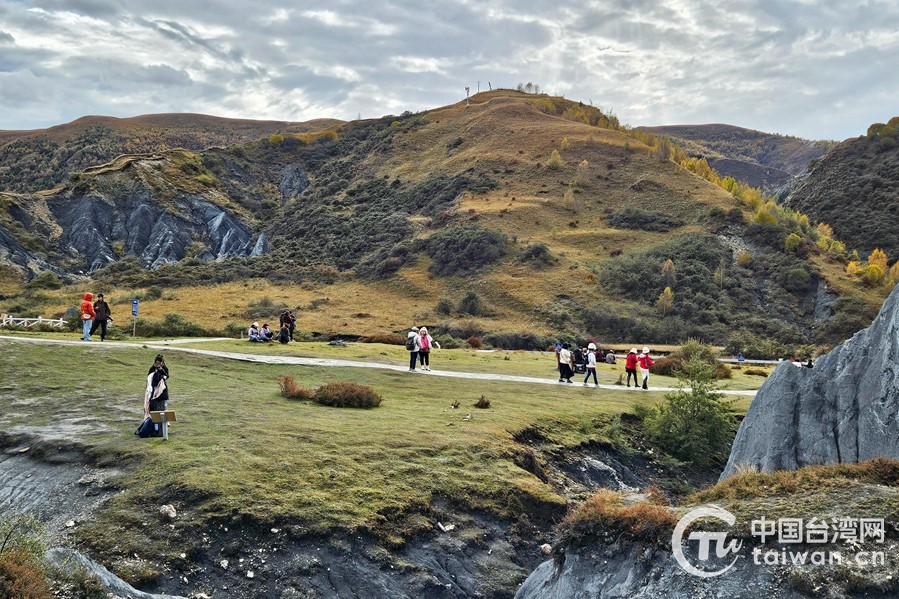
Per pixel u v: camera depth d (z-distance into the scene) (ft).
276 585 38.34
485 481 52.29
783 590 28.27
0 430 53.78
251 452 50.44
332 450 52.95
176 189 428.15
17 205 368.89
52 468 47.70
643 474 71.67
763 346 215.92
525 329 235.81
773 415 55.21
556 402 83.25
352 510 44.57
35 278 304.09
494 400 80.23
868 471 35.50
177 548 38.91
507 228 336.70
